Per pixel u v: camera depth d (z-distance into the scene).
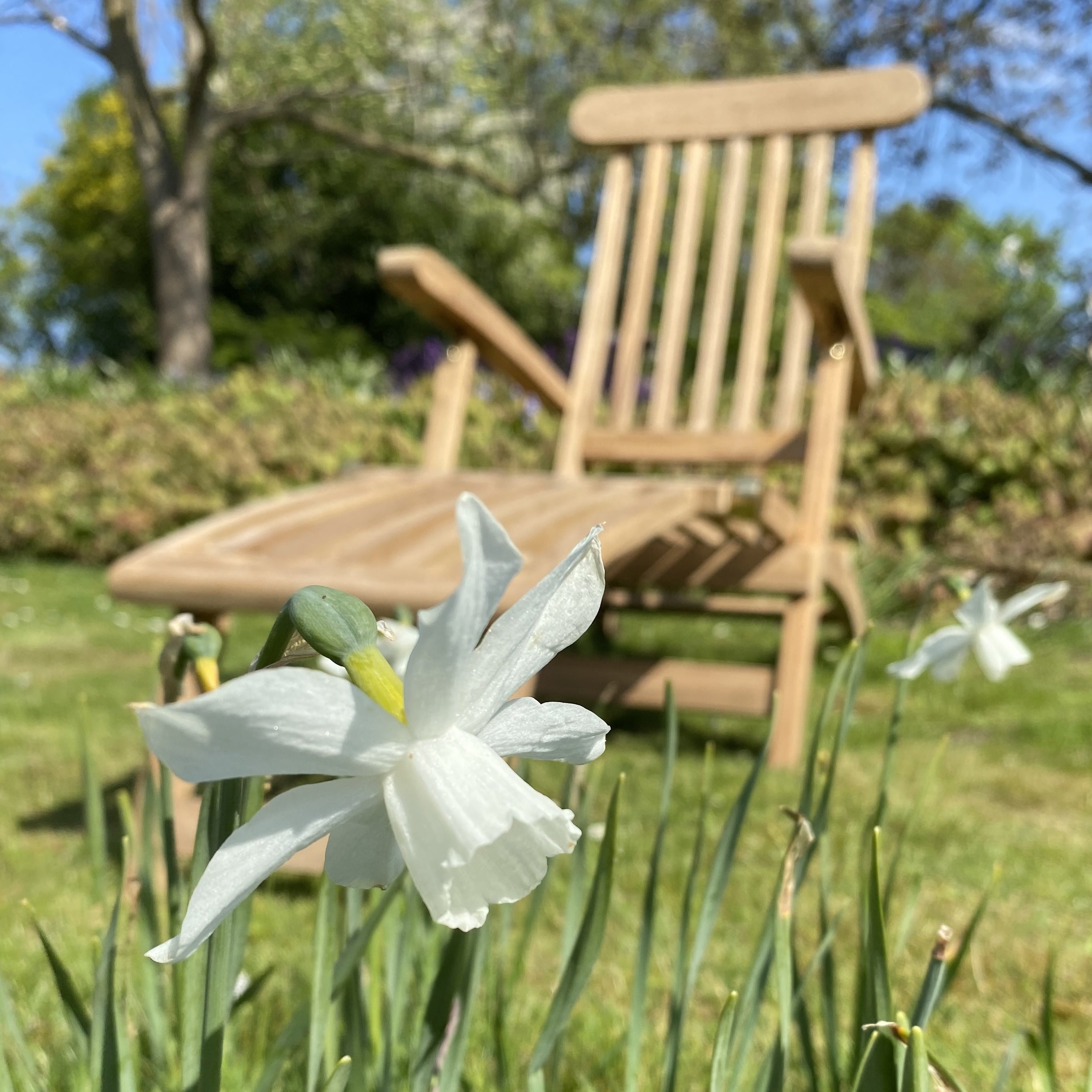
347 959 0.64
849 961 1.48
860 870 0.75
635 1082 0.75
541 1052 0.69
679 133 3.28
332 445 6.54
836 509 5.21
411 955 0.83
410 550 1.81
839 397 2.71
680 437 3.01
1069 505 5.25
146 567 1.72
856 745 2.91
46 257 20.47
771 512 2.43
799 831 0.63
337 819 0.35
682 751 2.85
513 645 0.36
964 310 18.12
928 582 0.92
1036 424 5.39
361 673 0.36
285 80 14.30
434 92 15.05
